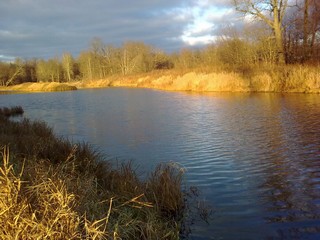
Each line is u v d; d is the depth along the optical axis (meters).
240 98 22.72
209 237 4.98
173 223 5.37
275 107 17.42
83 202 4.65
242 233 5.05
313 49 28.22
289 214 5.55
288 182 6.98
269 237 4.90
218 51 40.53
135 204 5.46
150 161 9.12
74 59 93.69
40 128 12.52
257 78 26.89
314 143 9.86
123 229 4.51
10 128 12.06
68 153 7.80
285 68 26.23
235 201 6.19
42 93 47.81
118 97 31.50
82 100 30.70
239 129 12.63
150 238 4.56
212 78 30.28
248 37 34.94
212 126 13.61
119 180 6.30
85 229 4.05
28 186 4.38
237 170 7.96
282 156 8.84
